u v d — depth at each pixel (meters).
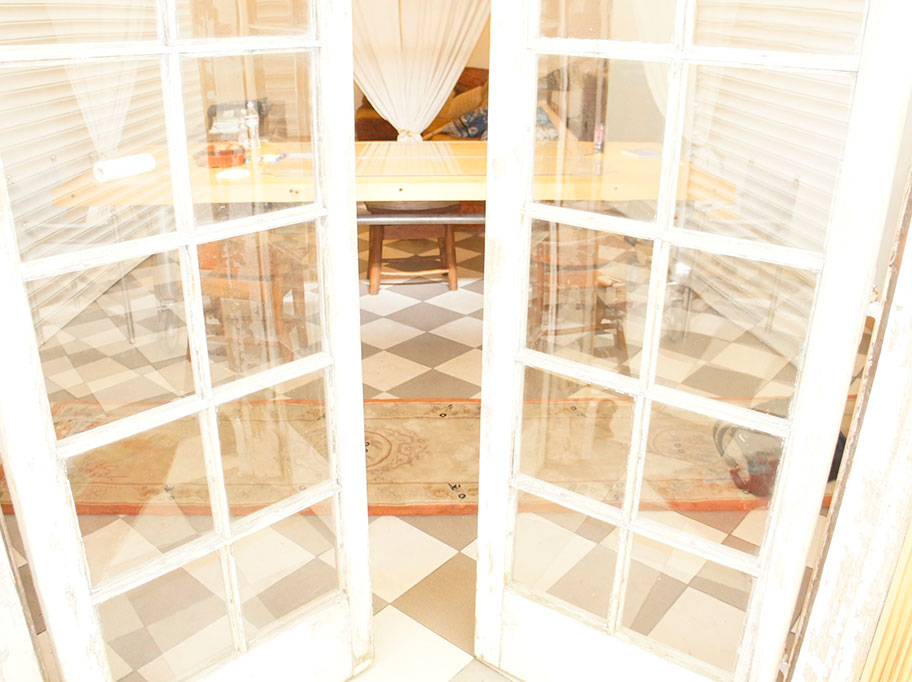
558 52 1.45
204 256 1.49
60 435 1.40
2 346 1.27
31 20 1.18
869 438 1.40
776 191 1.35
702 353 1.53
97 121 1.30
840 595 1.52
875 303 1.40
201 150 1.43
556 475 1.80
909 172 1.25
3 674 1.48
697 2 1.32
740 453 1.59
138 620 1.63
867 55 1.20
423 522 2.60
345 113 1.54
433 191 3.44
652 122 1.43
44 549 1.43
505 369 1.73
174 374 1.53
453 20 4.89
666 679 1.78
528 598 1.92
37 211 1.27
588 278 1.60
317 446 1.79
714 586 1.70
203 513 1.66
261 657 1.82
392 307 4.36
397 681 2.02
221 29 1.38
